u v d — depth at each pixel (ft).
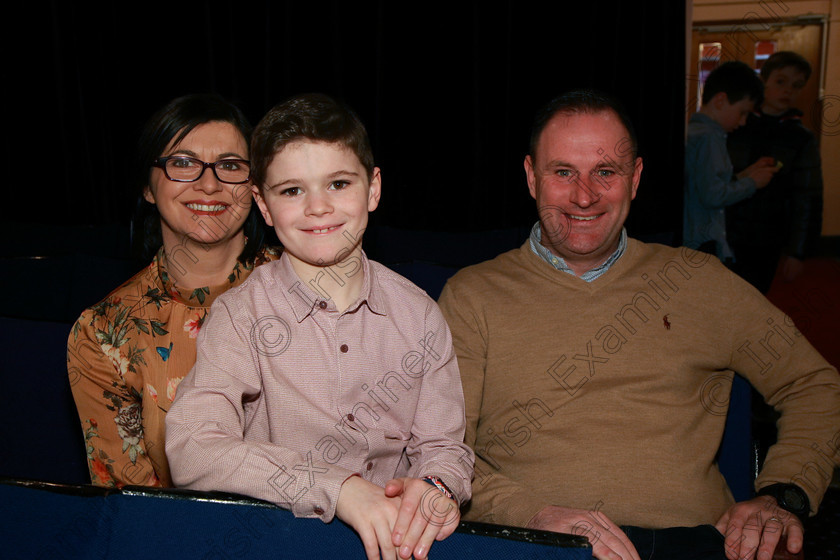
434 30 11.46
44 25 11.55
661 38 10.87
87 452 4.39
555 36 11.25
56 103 11.74
